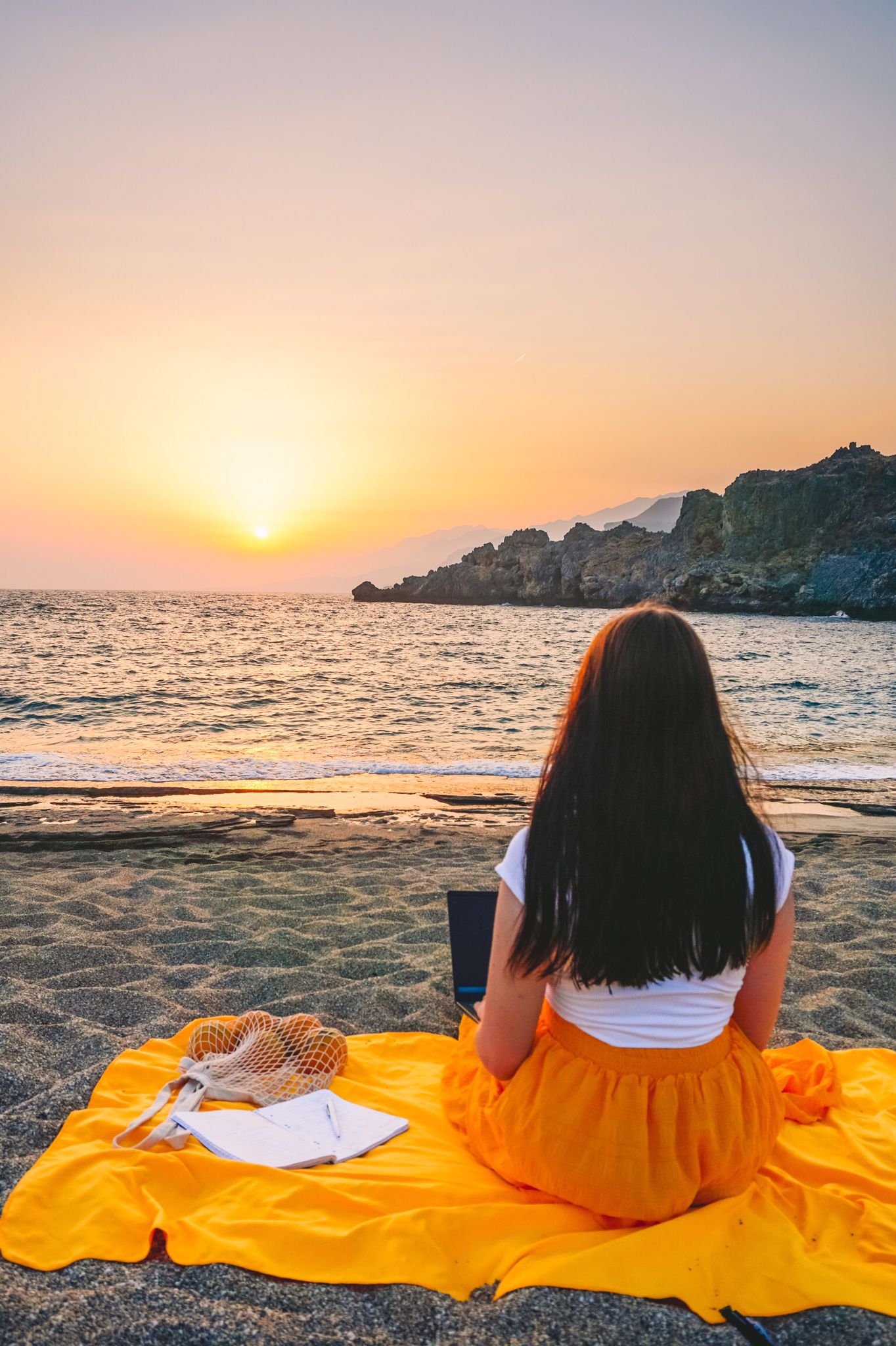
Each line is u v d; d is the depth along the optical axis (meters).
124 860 7.18
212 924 5.18
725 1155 1.99
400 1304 1.77
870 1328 1.72
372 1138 2.37
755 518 94.31
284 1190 2.09
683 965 1.87
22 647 39.94
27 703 21.55
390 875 6.64
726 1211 1.98
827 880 6.30
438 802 10.48
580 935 1.85
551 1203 2.07
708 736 1.84
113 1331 1.67
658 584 103.38
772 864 1.94
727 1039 2.06
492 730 18.06
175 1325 1.69
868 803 10.55
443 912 5.62
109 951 4.49
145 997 3.83
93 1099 2.59
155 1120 2.47
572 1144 1.98
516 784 11.86
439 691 25.95
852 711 21.75
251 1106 2.62
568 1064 2.02
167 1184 2.12
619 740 1.83
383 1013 3.81
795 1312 1.77
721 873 1.83
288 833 8.48
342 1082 2.78
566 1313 1.75
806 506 92.44
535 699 23.97
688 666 1.83
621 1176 1.94
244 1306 1.75
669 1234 1.89
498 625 71.81
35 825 8.58
